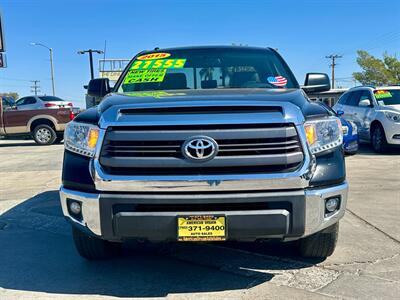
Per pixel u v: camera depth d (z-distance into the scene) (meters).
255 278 3.61
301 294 3.29
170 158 3.04
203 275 3.70
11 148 15.57
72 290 3.46
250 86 4.45
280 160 3.03
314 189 3.12
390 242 4.38
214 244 4.44
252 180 3.02
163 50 5.19
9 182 8.30
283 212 3.06
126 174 3.10
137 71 4.82
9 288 3.51
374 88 12.08
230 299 3.24
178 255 4.17
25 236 4.86
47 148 15.18
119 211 3.14
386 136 10.90
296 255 4.07
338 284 3.44
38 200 6.61
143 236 3.14
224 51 5.02
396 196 6.34
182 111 3.13
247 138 3.03
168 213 3.08
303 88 4.85
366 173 8.25
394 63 48.72
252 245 4.38
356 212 5.50
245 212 3.05
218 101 3.18
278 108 3.13
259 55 4.98
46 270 3.87
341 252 4.11
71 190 3.29
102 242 3.82
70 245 4.54
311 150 3.15
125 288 3.48
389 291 3.31
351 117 12.72
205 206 3.09
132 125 3.09
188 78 4.61
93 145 3.21
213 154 3.01
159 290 3.43
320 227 3.18
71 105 21.28
